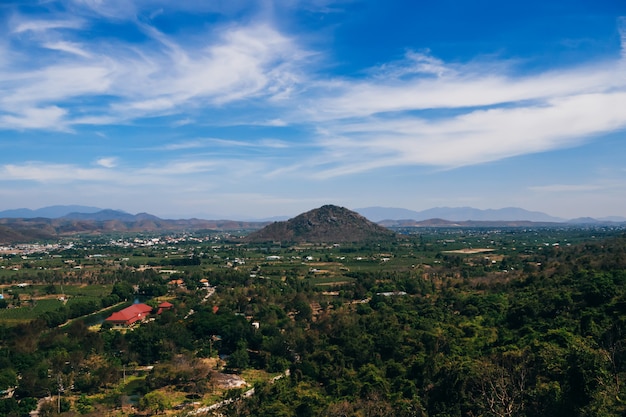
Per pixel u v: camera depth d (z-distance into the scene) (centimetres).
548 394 8956
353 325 16800
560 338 11700
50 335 17562
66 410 12075
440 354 12756
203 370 13925
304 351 15825
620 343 10512
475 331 14838
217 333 18175
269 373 15162
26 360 14638
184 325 18712
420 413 10188
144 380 14462
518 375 10156
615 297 14062
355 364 13738
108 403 12694
